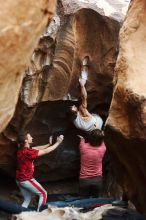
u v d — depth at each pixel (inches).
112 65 309.0
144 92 134.1
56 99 295.9
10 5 76.4
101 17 299.0
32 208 267.9
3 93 82.8
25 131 294.2
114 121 143.4
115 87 144.4
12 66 81.4
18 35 79.3
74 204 246.2
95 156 292.5
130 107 136.3
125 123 140.3
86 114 304.7
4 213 235.5
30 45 83.5
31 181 272.2
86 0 302.2
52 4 86.0
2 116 85.5
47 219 211.8
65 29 288.5
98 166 295.3
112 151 159.9
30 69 279.4
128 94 135.6
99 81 309.7
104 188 317.1
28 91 284.4
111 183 313.9
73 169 328.5
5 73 80.8
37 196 282.8
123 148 149.4
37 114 297.6
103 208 204.7
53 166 319.6
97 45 303.4
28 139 279.0
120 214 180.7
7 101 85.0
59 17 285.6
